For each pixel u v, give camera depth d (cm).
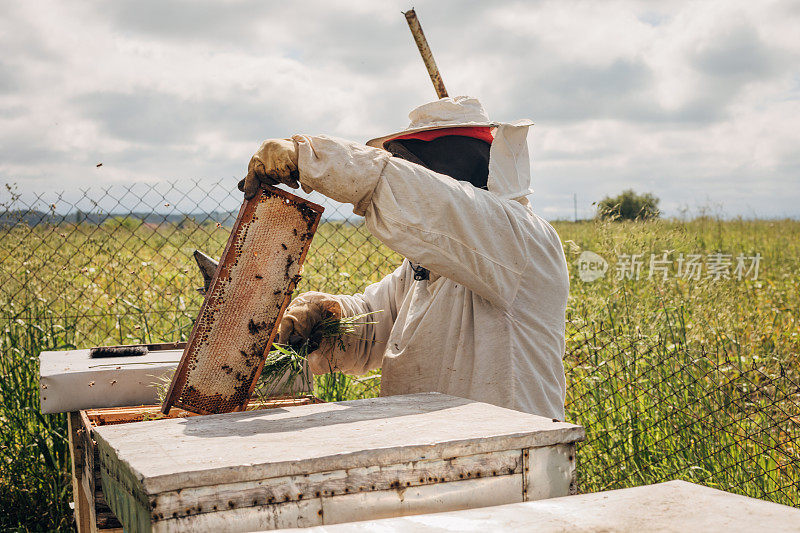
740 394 389
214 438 156
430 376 256
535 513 116
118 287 498
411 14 273
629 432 375
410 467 142
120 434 164
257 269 212
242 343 212
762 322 523
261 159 212
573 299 533
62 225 446
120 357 294
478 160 261
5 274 438
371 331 297
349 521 137
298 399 253
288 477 132
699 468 340
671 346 425
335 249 507
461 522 112
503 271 236
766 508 114
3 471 384
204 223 456
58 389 250
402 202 216
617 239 530
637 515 112
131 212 449
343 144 216
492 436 149
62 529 357
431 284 262
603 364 404
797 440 367
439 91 277
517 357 244
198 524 126
